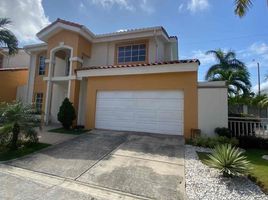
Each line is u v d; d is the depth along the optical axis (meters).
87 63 16.09
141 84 11.72
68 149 8.37
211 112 10.30
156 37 14.09
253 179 5.52
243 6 9.30
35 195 4.65
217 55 21.69
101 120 12.64
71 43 14.82
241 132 10.69
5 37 14.75
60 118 12.66
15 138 8.41
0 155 7.62
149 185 5.29
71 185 5.30
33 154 7.77
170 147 8.68
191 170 6.23
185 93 10.71
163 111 11.16
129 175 5.88
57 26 14.94
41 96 17.88
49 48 15.66
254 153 8.73
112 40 15.30
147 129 11.42
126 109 12.05
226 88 10.33
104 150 8.20
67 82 15.86
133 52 15.16
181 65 10.66
